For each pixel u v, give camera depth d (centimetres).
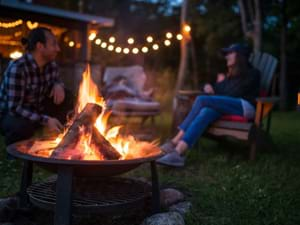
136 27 1580
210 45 1372
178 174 354
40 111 353
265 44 1282
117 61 1216
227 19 1338
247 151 449
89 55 861
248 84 410
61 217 208
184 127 380
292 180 334
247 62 423
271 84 438
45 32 320
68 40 851
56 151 221
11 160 366
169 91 1102
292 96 1275
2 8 724
